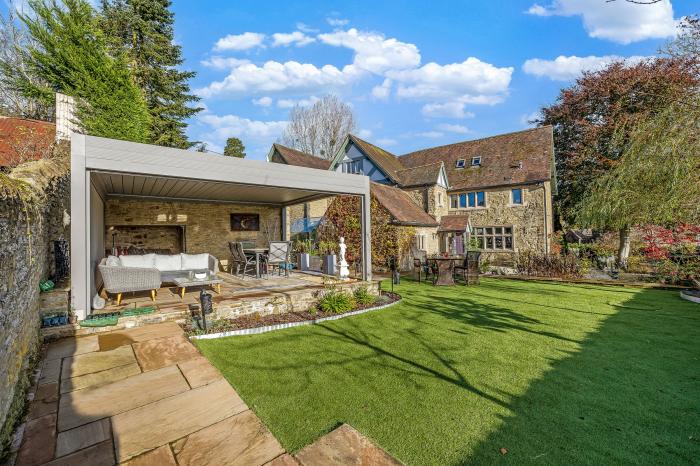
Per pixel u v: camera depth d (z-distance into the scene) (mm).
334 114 35812
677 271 12508
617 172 12844
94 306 6438
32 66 11125
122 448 2986
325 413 3789
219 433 3250
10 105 18250
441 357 5465
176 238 13414
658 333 6730
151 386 4051
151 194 11266
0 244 3074
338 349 5793
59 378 4164
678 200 10297
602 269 15758
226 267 13664
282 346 5902
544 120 26922
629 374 4820
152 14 19344
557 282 13859
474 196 21469
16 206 3758
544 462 3029
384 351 5723
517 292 11477
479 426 3564
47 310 5422
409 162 26281
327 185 9094
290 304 8016
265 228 14641
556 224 26672
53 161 7207
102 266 6645
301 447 3180
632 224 13227
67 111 10812
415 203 21172
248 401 4031
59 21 11125
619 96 21500
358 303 8922
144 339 5438
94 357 4758
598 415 3777
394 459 3004
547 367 5074
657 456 3113
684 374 4820
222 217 13641
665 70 18859
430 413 3807
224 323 6750
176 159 6617
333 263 11836
